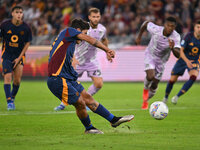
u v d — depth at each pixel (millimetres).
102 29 32781
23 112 31406
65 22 76500
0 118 27750
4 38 32906
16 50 33219
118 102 40125
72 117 28594
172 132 21828
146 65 34531
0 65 67188
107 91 52938
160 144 18094
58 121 26453
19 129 22844
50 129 22906
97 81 32938
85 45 32188
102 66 69062
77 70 32938
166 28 33188
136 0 81562
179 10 78875
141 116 29266
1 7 81688
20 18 32219
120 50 69875
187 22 77312
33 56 68250
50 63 20484
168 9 78812
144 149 16938
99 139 19250
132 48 70188
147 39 71375
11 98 33375
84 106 20531
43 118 27953
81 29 21047
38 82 65875
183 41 37531
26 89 54250
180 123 25703
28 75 68750
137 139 19328
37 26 76125
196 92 52719
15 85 33906
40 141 18688
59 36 20641
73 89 20172
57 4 80875
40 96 45719
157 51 34281
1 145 17641
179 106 37344
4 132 21703
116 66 69562
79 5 81000
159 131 22188
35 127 23688
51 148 16969
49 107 35281
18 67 33406
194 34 37594
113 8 80875
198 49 37531
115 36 71125
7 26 32406
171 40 33500
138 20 76625
